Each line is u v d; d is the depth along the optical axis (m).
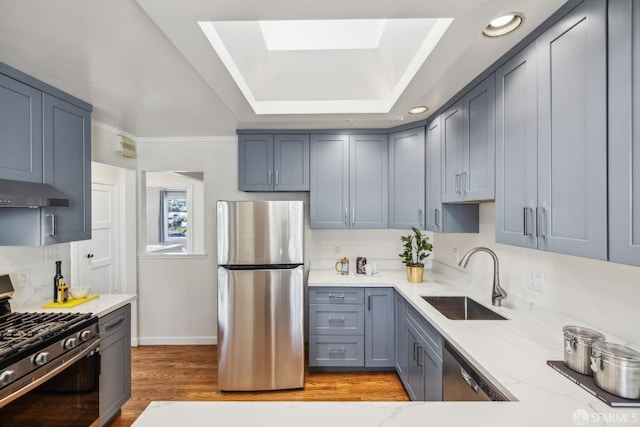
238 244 2.62
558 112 1.24
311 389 2.69
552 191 1.27
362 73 2.54
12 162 1.72
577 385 1.12
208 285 3.55
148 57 1.66
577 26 1.13
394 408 0.97
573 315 1.58
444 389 1.73
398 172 3.05
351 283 2.89
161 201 6.64
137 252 3.53
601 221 1.04
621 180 0.97
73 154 2.16
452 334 1.62
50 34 1.43
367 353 2.89
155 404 0.98
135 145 3.46
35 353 1.53
